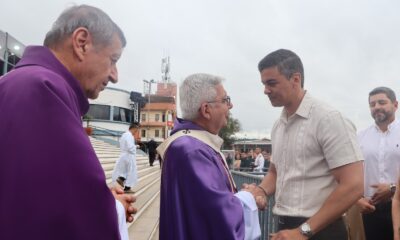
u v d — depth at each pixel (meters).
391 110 3.56
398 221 2.93
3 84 1.33
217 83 2.23
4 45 22.86
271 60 2.35
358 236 3.19
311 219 2.14
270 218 3.84
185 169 1.96
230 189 2.13
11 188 1.18
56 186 1.20
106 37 1.56
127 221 1.82
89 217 1.24
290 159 2.40
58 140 1.24
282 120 2.52
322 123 2.23
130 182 9.80
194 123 2.23
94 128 42.16
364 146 3.71
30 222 1.17
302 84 2.42
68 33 1.52
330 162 2.21
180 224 1.92
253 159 17.28
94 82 1.57
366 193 3.66
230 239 1.84
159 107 68.94
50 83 1.31
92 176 1.26
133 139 9.87
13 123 1.22
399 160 3.49
